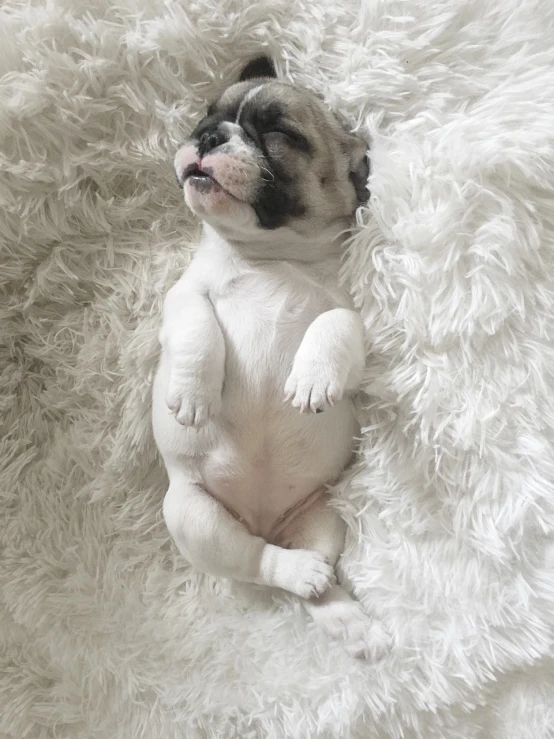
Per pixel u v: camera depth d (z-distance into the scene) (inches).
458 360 9.7
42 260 12.1
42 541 11.9
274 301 10.3
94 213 11.8
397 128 10.2
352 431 10.7
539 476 9.5
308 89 10.8
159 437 10.9
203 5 10.9
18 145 11.3
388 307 9.9
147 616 11.4
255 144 9.8
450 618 9.8
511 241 9.4
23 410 12.5
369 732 9.9
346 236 10.6
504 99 9.7
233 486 10.7
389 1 10.1
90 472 12.2
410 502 10.1
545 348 9.6
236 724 10.5
